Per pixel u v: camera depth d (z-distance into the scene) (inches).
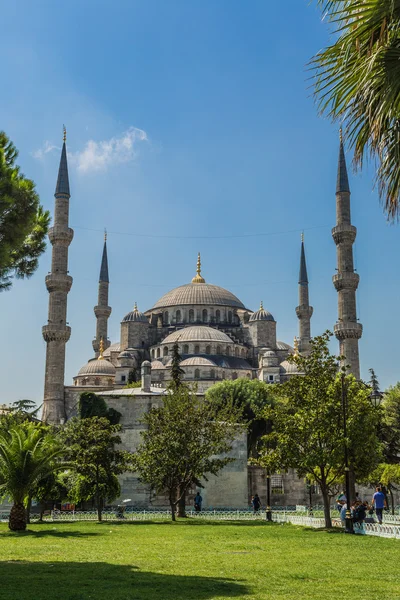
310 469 1578.5
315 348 1628.9
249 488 2945.4
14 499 1461.6
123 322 5408.5
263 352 5167.3
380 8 470.0
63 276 4333.2
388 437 2923.2
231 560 906.7
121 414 2684.5
